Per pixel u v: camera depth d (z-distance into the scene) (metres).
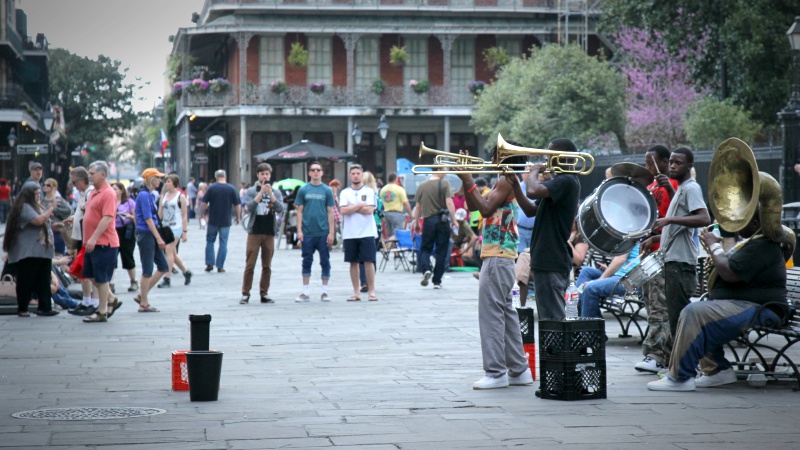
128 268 19.91
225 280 23.45
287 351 12.77
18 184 63.44
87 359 12.23
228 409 9.02
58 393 9.94
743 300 9.95
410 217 27.80
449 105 68.44
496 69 70.12
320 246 18.91
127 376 10.99
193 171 72.56
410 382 10.48
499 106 59.66
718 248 9.98
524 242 18.30
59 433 8.05
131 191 29.80
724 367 10.19
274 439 7.80
